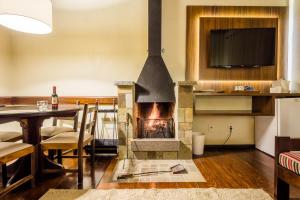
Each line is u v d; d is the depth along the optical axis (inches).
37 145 98.7
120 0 157.5
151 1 145.9
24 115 76.5
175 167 117.0
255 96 154.0
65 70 159.6
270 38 149.3
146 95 142.6
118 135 137.6
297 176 73.1
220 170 115.2
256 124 158.9
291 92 147.4
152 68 145.6
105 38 158.7
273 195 86.5
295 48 149.9
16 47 159.3
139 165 123.6
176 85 150.3
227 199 82.1
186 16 156.0
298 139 83.8
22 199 83.4
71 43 159.2
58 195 85.4
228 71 157.0
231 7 155.2
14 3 77.6
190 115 137.9
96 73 159.6
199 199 82.1
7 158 72.8
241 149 158.2
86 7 158.2
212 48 153.5
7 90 157.0
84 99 158.7
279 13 154.9
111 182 99.3
